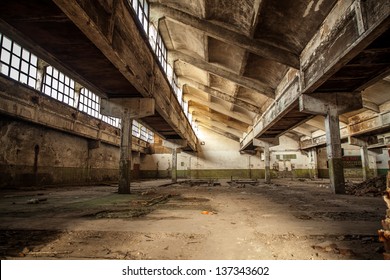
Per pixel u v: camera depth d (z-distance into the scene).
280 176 36.44
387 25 6.32
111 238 4.19
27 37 7.15
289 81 13.65
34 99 15.09
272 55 11.87
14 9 5.96
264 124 20.16
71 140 20.27
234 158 37.53
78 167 21.16
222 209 7.36
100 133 23.30
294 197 10.73
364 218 5.86
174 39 17.33
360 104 12.02
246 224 5.24
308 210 7.09
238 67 15.33
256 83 16.80
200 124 38.53
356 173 35.53
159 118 18.22
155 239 4.12
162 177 37.56
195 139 35.91
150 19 13.83
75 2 5.37
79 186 18.33
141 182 25.16
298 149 36.88
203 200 9.71
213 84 21.23
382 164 34.91
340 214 6.39
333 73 9.34
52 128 17.50
